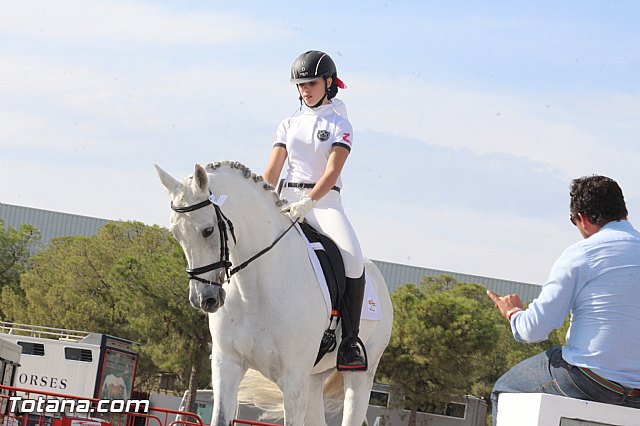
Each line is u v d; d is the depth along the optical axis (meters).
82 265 49.44
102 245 50.97
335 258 8.68
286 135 9.30
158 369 47.41
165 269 44.50
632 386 6.56
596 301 6.57
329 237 8.88
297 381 7.97
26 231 63.06
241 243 7.82
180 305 43.91
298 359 7.99
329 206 9.09
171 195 7.43
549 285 6.66
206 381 47.50
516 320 6.75
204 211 7.36
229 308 7.89
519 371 7.11
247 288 7.85
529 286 91.69
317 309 8.16
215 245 7.39
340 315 8.77
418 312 50.94
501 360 58.03
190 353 44.34
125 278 45.12
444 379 50.56
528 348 55.62
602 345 6.55
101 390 26.81
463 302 51.66
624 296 6.54
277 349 7.91
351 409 9.45
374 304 9.57
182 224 7.36
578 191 6.85
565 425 6.46
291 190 9.08
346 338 8.73
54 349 26.72
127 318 45.97
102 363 26.88
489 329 50.44
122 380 28.28
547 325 6.61
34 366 26.61
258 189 8.06
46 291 49.94
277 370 8.00
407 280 93.25
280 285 7.95
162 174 7.45
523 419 6.68
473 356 50.47
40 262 53.84
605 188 6.77
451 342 50.03
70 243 53.47
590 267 6.59
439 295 52.06
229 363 7.91
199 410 32.03
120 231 53.34
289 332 7.89
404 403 51.81
